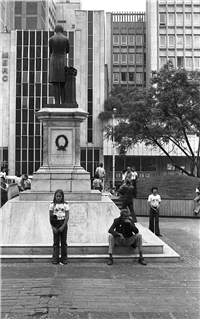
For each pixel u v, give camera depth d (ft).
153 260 30.83
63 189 37.86
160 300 21.57
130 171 61.98
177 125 76.89
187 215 62.23
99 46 167.22
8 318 18.78
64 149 39.17
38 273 26.86
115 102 163.84
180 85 77.10
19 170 162.30
